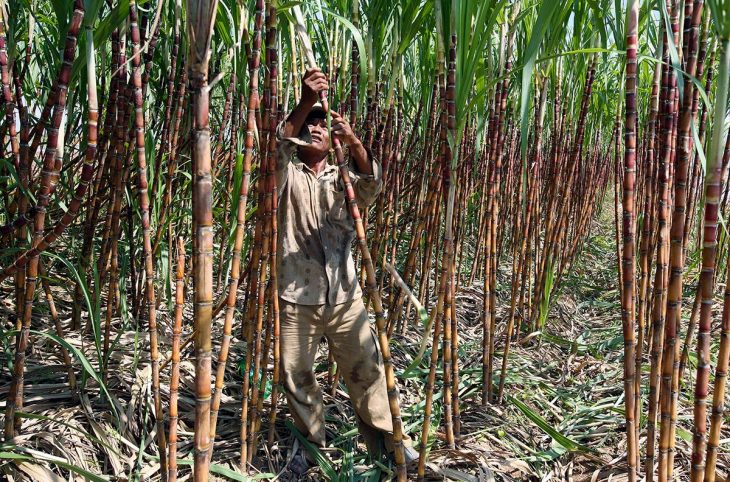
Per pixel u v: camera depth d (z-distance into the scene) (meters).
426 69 3.26
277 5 1.72
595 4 1.93
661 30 1.73
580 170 4.39
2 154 2.05
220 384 1.73
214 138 3.73
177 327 1.52
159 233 2.72
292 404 2.10
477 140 1.86
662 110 1.60
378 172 1.95
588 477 2.27
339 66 2.97
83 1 1.35
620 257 2.37
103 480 1.68
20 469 1.70
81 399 2.10
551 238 3.56
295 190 2.00
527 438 2.54
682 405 2.80
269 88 1.75
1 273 1.69
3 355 2.34
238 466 2.06
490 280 2.71
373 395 2.08
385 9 2.45
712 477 1.38
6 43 1.79
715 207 1.25
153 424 2.19
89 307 1.84
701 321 1.33
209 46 1.06
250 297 1.97
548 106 4.46
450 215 1.75
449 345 2.19
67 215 1.43
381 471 2.12
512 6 2.65
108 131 2.29
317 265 2.01
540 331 3.61
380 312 1.62
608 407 2.75
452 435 2.32
